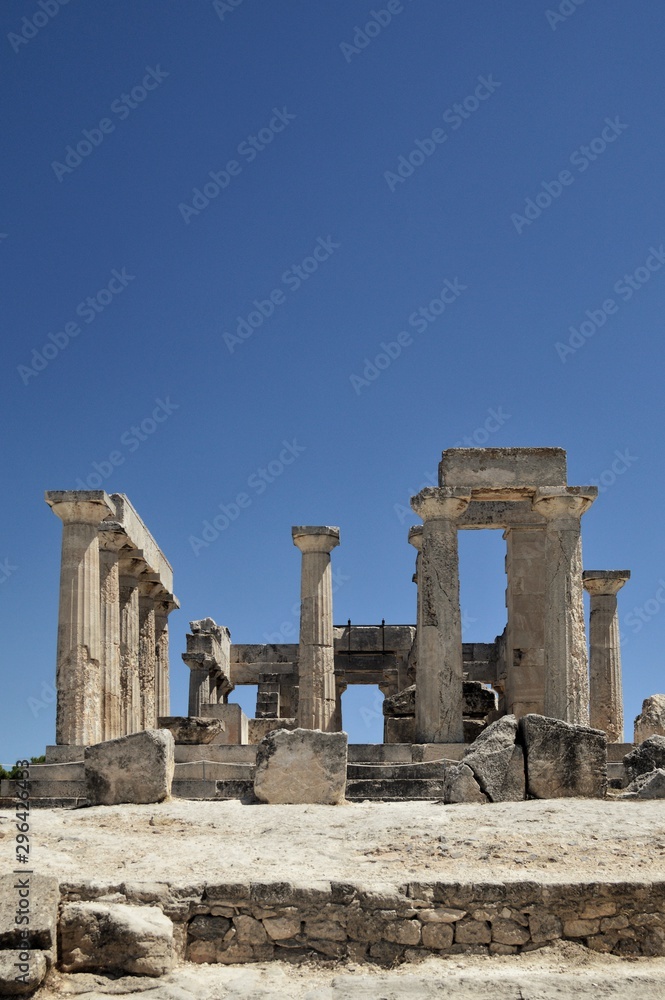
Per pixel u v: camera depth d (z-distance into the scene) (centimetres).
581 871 1489
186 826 1772
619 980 1291
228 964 1400
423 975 1323
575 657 2938
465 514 3372
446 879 1442
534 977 1298
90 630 2900
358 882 1438
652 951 1404
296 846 1630
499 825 1698
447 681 2919
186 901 1425
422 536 3228
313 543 3375
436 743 2856
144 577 3662
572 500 2995
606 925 1413
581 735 2011
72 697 2850
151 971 1332
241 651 4969
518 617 3322
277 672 4919
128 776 2005
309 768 2036
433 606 2964
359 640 4691
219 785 2286
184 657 4278
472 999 1259
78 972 1337
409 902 1412
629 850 1571
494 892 1420
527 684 3284
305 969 1383
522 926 1411
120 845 1636
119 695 3192
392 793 2252
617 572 3875
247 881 1443
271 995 1275
